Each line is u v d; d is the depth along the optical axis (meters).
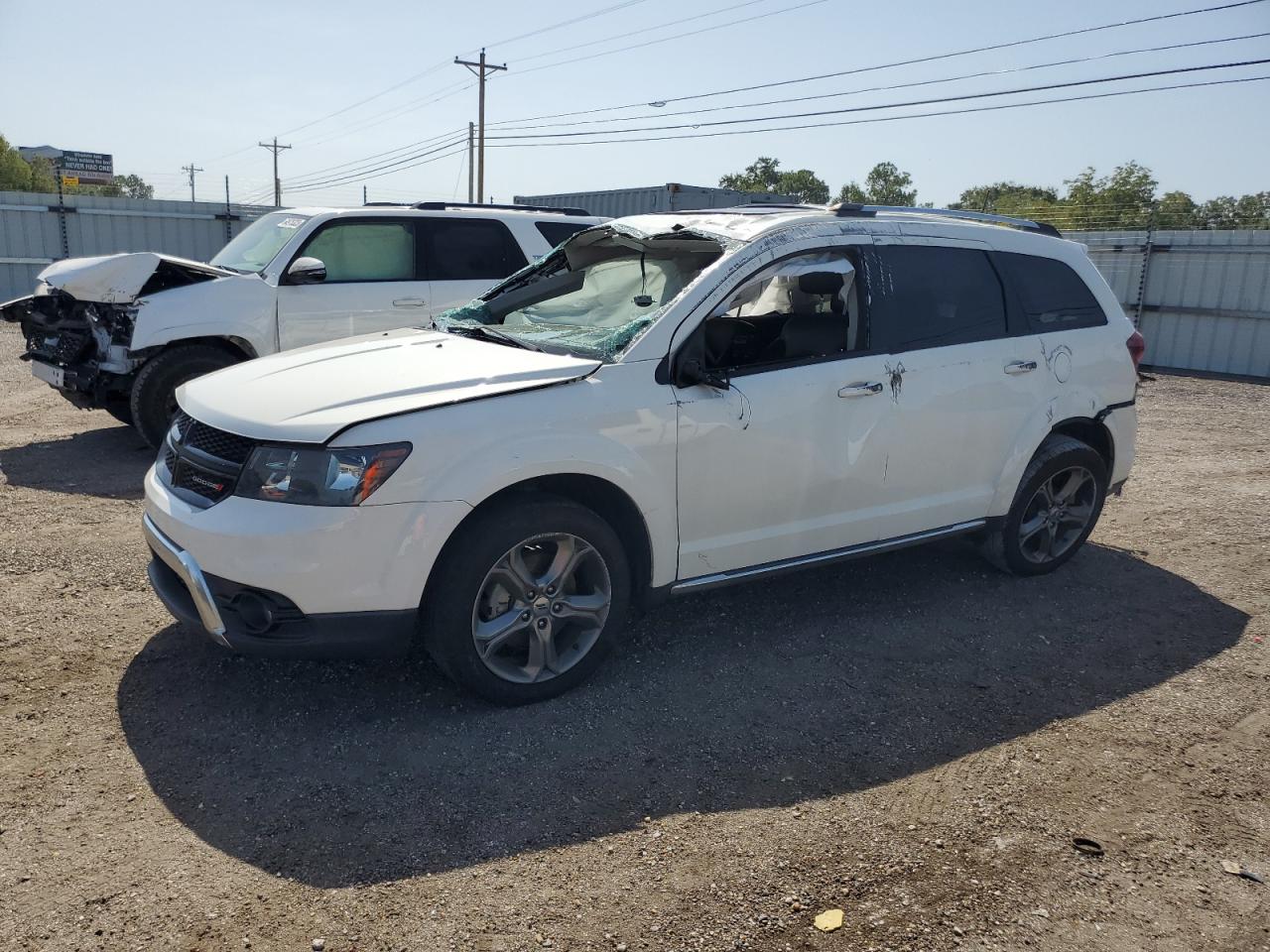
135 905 2.60
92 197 23.06
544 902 2.68
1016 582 5.36
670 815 3.12
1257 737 3.77
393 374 3.74
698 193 26.48
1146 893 2.84
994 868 2.92
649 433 3.80
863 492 4.46
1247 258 16.95
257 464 3.38
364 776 3.26
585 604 3.82
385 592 3.35
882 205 4.93
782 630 4.62
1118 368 5.40
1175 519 6.79
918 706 3.92
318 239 7.98
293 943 2.50
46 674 3.87
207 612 3.41
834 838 3.03
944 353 4.65
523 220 8.88
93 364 7.44
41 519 5.85
